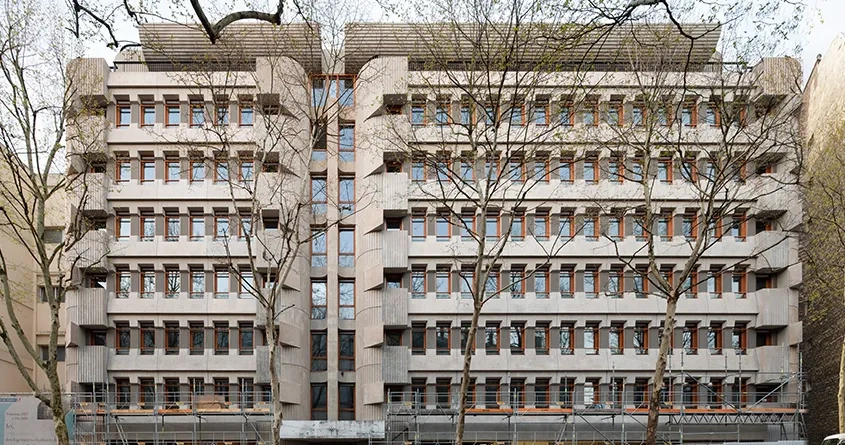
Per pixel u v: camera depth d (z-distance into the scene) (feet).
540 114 120.06
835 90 111.86
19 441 102.27
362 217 120.26
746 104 95.76
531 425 115.44
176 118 124.98
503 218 121.90
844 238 103.86
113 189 121.19
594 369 118.21
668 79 95.76
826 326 115.65
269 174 117.50
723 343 121.19
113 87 122.52
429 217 121.39
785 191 119.75
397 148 114.42
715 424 116.16
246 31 113.50
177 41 121.19
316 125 88.02
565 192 120.88
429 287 120.16
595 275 122.93
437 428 115.24
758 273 124.16
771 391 116.37
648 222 73.26
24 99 72.84
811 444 118.52
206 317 119.75
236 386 118.21
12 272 132.46
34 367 135.95
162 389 117.91
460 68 109.09
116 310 118.93
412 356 117.70
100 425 112.27
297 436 106.93
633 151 115.75
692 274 123.13
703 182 120.57
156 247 120.47
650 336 120.57
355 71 124.26
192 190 121.08
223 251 120.06
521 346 121.29
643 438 115.65
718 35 105.50
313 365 121.29
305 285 120.06
